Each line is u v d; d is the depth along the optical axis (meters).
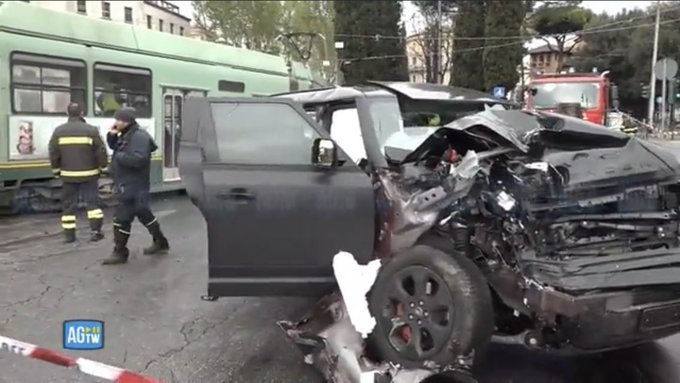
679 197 4.14
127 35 12.22
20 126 10.23
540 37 41.97
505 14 36.12
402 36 42.59
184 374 4.45
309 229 4.47
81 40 11.23
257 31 49.44
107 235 9.41
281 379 4.36
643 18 39.38
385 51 41.41
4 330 5.27
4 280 6.82
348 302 4.31
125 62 12.05
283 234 4.47
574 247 3.91
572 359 4.59
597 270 3.71
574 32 45.22
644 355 4.65
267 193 4.45
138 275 7.07
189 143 4.93
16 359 4.61
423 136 5.18
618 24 44.69
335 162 4.47
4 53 9.93
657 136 8.25
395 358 4.13
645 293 3.68
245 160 4.60
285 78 17.33
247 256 4.47
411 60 52.59
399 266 4.18
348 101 5.22
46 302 6.05
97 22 11.62
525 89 19.08
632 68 35.66
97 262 7.69
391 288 4.20
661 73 13.80
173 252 8.19
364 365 4.02
